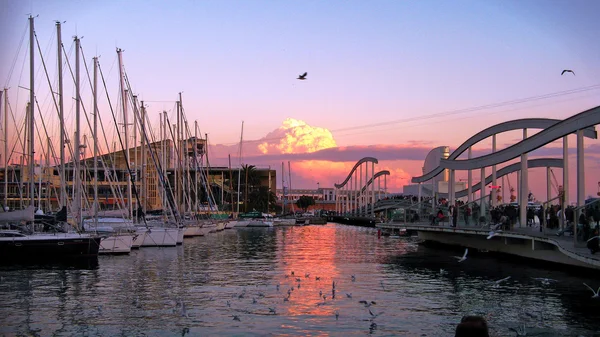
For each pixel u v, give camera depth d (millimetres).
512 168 70688
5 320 23531
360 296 28469
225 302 26875
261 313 24547
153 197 94750
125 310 25266
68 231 44625
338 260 45688
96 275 35875
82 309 25531
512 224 43875
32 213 41812
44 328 22297
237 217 120250
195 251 54062
